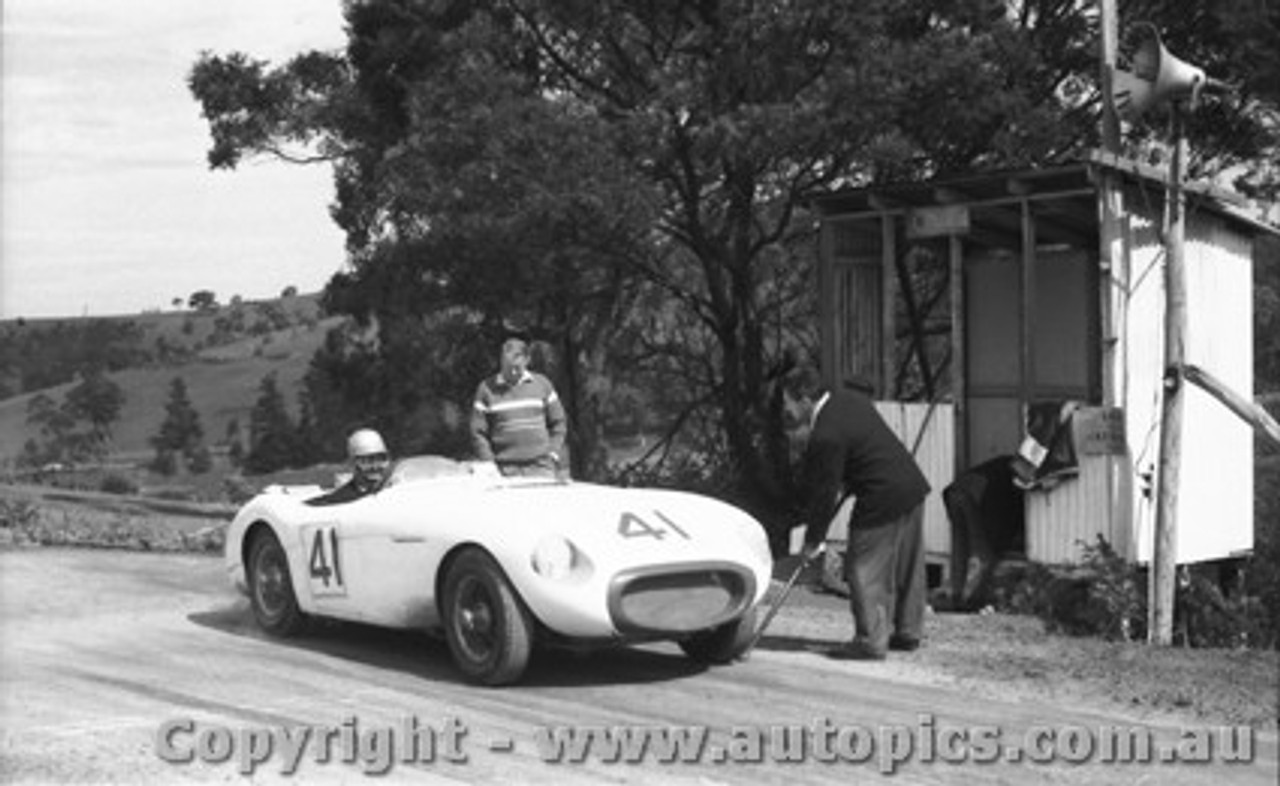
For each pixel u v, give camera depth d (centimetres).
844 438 851
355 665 845
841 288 1309
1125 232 1122
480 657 777
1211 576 1271
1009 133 1478
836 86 1395
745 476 1798
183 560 1345
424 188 1466
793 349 1914
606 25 1586
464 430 1888
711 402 1959
